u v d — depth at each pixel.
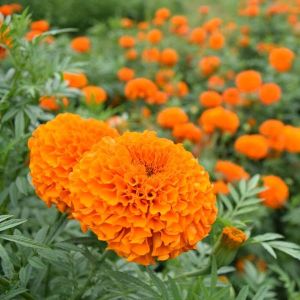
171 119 0.76
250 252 0.71
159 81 1.09
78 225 0.49
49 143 0.37
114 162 0.34
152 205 0.33
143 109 0.90
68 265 0.39
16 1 1.36
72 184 0.34
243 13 1.57
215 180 0.71
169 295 0.38
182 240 0.33
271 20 1.60
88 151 0.37
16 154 0.46
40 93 0.48
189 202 0.34
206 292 0.34
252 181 0.48
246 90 0.92
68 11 1.60
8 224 0.33
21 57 0.46
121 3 1.86
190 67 1.30
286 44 1.40
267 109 1.00
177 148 0.36
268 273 0.68
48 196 0.36
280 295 0.71
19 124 0.44
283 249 0.40
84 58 1.10
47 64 0.48
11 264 0.35
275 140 0.83
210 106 0.89
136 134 0.36
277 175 0.87
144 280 0.44
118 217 0.33
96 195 0.33
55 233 0.39
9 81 0.49
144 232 0.32
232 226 0.42
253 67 1.27
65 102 0.59
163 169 0.35
